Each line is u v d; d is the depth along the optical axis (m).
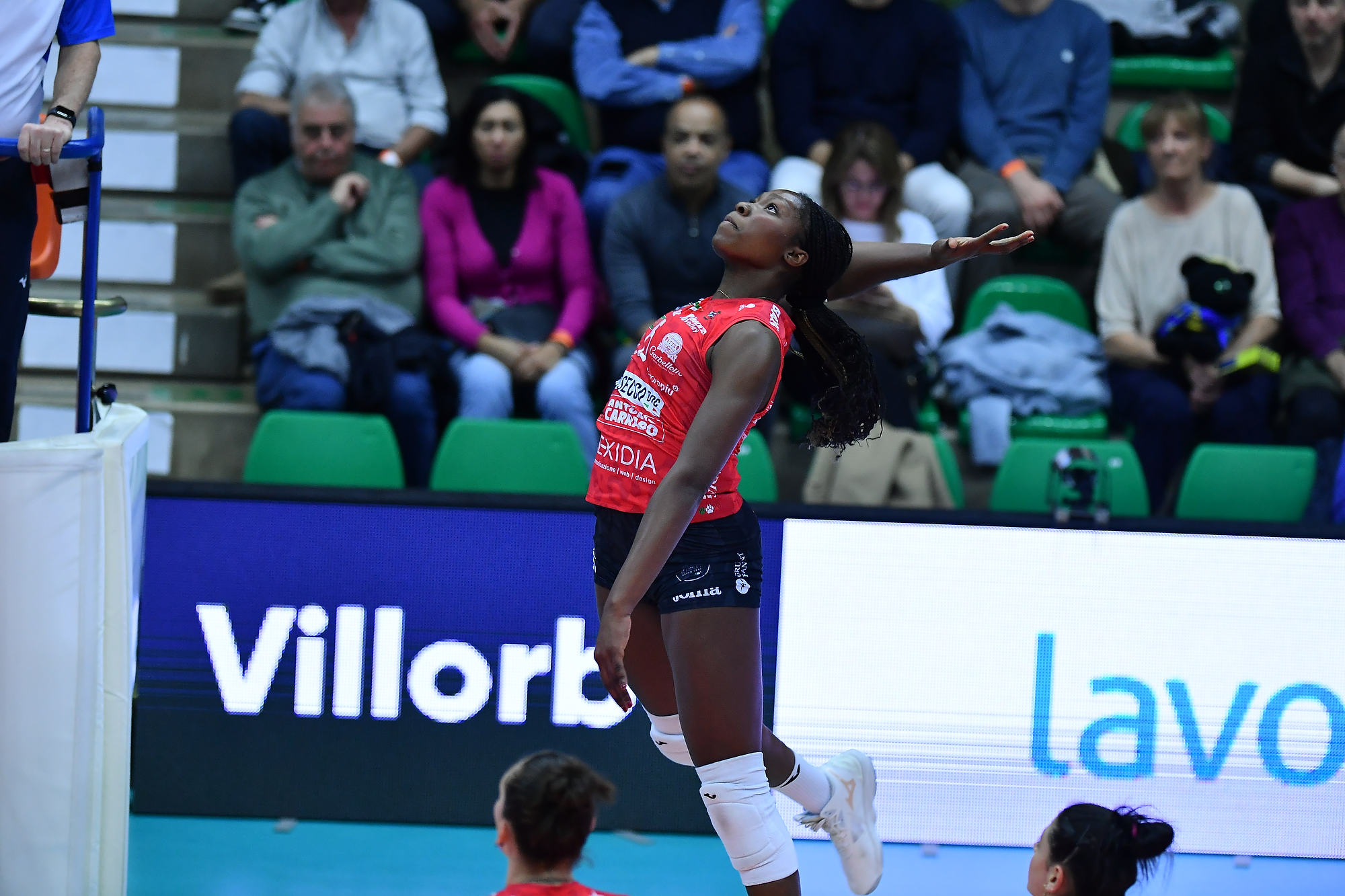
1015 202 19.77
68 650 9.48
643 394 9.13
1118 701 13.03
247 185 18.25
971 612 12.96
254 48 21.28
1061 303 19.33
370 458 16.12
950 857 12.88
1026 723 13.02
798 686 12.95
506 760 13.20
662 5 20.59
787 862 9.21
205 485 13.00
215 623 13.05
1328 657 13.07
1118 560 12.96
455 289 18.08
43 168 9.94
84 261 10.06
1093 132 20.67
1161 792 13.08
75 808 9.54
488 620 13.12
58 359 19.36
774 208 9.11
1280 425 17.95
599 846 12.98
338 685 13.13
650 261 17.97
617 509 9.26
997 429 17.55
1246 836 13.14
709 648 9.00
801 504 12.98
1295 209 18.66
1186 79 22.56
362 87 20.23
